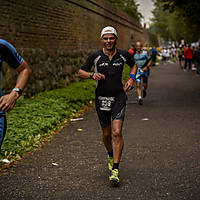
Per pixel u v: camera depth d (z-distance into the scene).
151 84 16.73
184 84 16.64
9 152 5.31
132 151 5.59
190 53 26.53
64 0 13.45
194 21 27.52
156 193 3.92
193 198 3.79
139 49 10.14
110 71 4.22
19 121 6.74
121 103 4.25
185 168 4.75
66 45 13.80
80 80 15.41
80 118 8.32
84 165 4.91
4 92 8.73
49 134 6.59
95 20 18.70
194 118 8.25
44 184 4.19
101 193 3.93
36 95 10.30
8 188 4.05
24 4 9.96
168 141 6.18
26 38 10.16
